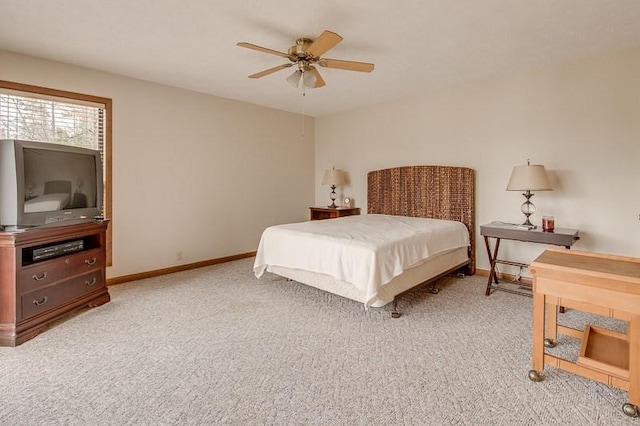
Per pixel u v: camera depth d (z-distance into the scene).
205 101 4.34
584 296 1.71
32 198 2.48
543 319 1.83
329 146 5.67
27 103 3.07
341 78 3.74
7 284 2.27
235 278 3.86
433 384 1.82
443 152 4.22
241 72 3.53
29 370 1.96
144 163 3.80
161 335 2.42
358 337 2.38
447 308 2.92
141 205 3.80
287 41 2.75
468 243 3.88
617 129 3.03
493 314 2.79
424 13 2.31
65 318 2.70
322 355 2.14
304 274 3.12
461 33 2.62
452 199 4.08
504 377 1.88
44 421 1.54
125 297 3.21
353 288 2.72
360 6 2.22
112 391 1.76
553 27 2.52
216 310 2.89
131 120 3.68
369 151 5.07
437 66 3.36
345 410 1.62
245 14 2.32
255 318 2.73
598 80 3.11
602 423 1.52
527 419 1.55
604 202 3.12
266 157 5.13
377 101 4.74
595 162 3.15
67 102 3.26
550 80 3.37
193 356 2.13
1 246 2.27
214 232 4.53
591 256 2.04
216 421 1.54
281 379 1.88
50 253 2.58
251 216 4.98
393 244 2.72
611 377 1.64
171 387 1.80
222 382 1.85
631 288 1.56
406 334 2.43
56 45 2.83
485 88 3.83
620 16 2.36
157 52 2.99
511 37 2.69
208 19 2.39
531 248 3.61
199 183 4.33
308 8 2.24
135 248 3.77
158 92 3.89
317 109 5.27
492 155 3.81
